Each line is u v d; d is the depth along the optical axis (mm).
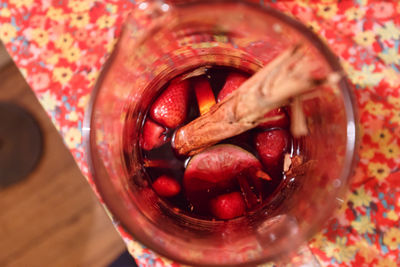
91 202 625
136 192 290
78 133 360
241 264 259
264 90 217
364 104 356
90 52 371
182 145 303
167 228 277
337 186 263
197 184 313
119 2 374
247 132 310
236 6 245
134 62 287
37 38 375
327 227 346
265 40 273
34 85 369
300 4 363
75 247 627
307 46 242
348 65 358
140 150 322
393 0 361
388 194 348
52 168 615
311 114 294
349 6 362
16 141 581
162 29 272
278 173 314
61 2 379
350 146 267
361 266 341
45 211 624
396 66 355
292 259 339
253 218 304
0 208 620
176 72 329
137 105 318
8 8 381
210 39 296
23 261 628
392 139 352
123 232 347
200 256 261
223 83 321
